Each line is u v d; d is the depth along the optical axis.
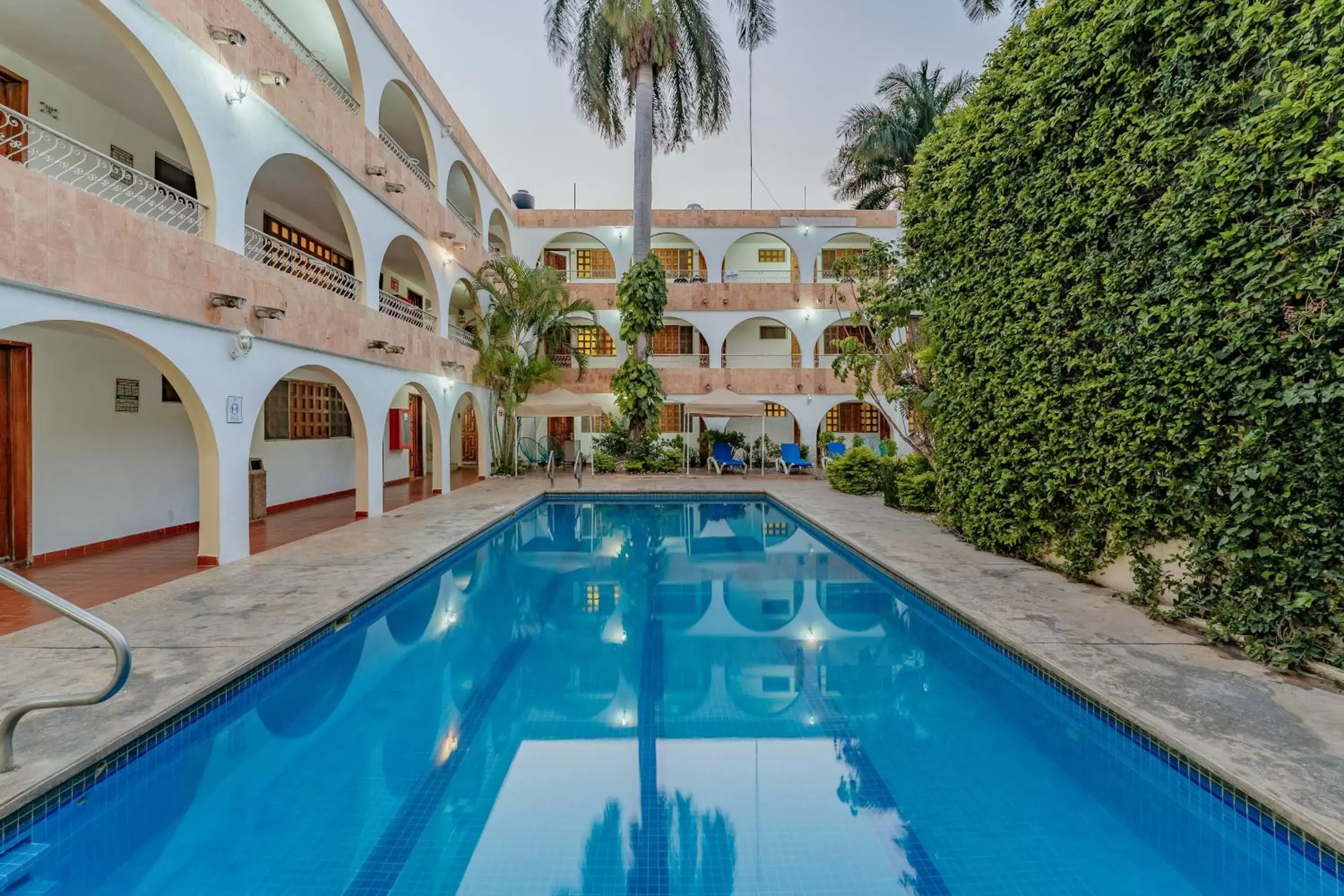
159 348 6.09
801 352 21.48
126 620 4.97
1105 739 3.60
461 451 21.50
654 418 19.39
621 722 4.20
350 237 10.09
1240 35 4.13
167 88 6.25
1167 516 4.91
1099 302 5.59
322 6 9.97
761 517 12.58
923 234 9.25
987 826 3.11
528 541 10.29
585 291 21.67
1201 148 4.39
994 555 7.67
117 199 8.17
